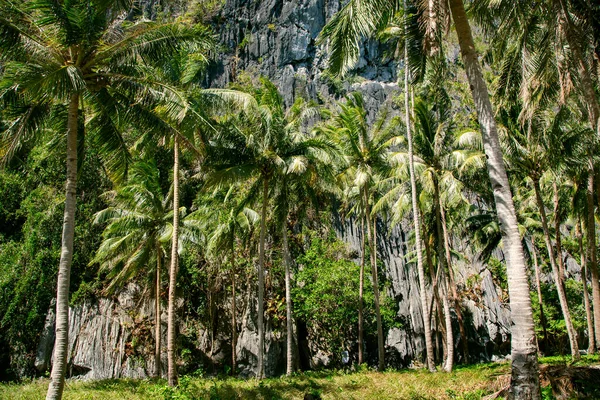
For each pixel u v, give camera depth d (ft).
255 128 60.59
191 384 50.65
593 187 66.39
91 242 88.33
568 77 40.42
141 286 89.86
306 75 133.08
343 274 83.97
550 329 105.09
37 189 87.45
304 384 49.52
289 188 67.21
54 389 30.71
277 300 89.51
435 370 57.77
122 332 83.66
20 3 34.17
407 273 102.89
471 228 97.40
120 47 36.63
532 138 58.03
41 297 81.61
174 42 39.04
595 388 31.53
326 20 141.69
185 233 67.82
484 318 103.71
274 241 94.94
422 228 83.51
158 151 93.25
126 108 39.99
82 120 41.14
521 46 41.27
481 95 30.17
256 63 138.31
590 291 112.16
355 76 133.08
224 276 92.32
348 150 71.00
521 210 97.60
